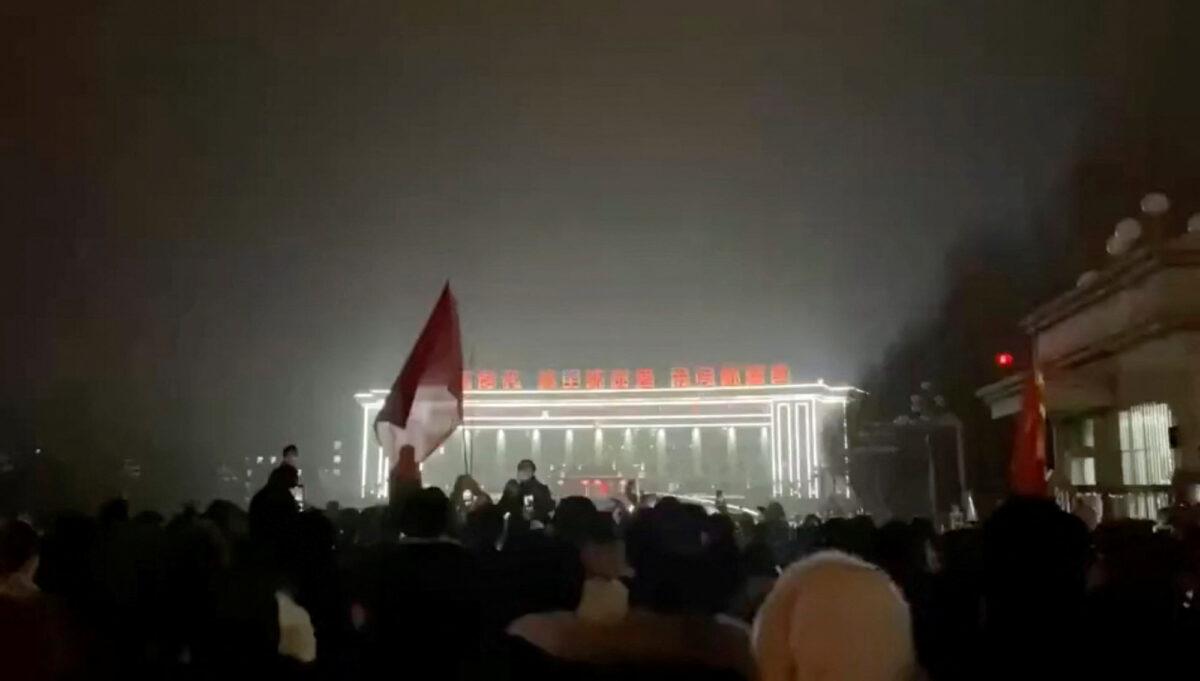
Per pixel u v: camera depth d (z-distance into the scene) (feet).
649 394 166.40
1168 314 56.03
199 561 21.52
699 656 17.17
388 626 21.86
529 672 17.48
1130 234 71.61
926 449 100.37
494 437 167.63
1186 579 20.97
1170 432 60.29
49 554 25.25
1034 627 15.78
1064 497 63.21
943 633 22.35
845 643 12.50
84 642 21.44
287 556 25.36
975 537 24.16
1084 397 67.62
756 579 24.75
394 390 37.58
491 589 23.68
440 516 23.31
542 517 43.86
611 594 18.03
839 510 92.73
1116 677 15.72
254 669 21.09
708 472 162.40
